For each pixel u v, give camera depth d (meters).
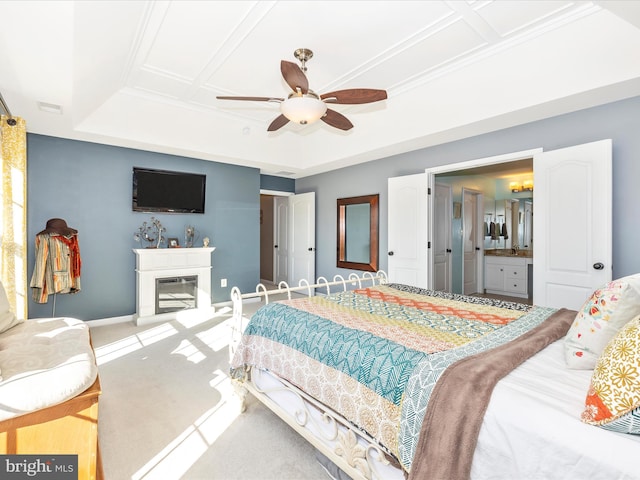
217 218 5.16
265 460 1.73
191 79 3.32
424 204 4.12
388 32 2.55
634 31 2.22
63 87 2.47
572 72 2.55
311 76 3.26
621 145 2.71
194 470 1.65
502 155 3.44
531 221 6.27
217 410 2.20
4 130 2.90
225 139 4.58
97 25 1.97
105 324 4.14
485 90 3.04
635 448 0.77
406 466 1.10
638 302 1.12
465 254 6.10
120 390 2.46
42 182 3.72
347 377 1.38
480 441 0.97
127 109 3.68
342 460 1.42
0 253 2.83
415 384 1.15
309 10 2.30
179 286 4.54
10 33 1.78
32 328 1.81
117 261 4.25
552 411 0.91
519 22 2.43
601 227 2.70
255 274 5.61
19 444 1.22
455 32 2.56
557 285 2.96
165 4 2.21
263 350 1.90
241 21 2.42
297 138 5.20
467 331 1.60
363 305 2.17
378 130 4.14
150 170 4.43
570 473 0.82
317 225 6.03
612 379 0.84
